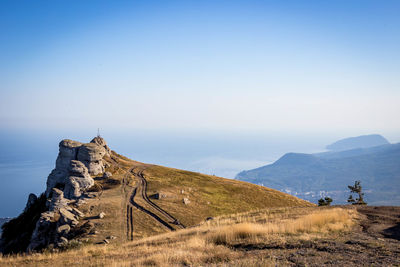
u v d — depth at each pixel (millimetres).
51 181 81875
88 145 84375
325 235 17438
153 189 76938
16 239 66750
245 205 76688
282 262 11547
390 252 12734
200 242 18344
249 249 15477
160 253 15523
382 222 22031
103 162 92688
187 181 90125
